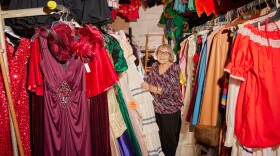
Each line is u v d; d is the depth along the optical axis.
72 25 1.29
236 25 1.45
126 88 1.75
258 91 1.22
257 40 1.21
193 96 1.77
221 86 1.46
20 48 1.24
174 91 2.40
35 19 1.27
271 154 1.27
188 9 2.71
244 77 1.17
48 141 1.21
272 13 1.30
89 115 1.31
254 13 1.62
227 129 1.30
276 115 1.20
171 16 3.31
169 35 3.49
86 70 1.29
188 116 1.80
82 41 1.25
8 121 1.19
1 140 1.18
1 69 1.09
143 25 3.72
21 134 1.24
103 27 2.00
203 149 2.07
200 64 1.70
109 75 1.29
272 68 1.22
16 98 1.21
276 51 1.23
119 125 1.49
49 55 1.20
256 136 1.21
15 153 1.16
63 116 1.22
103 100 1.34
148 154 1.96
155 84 2.46
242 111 1.24
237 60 1.17
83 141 1.26
